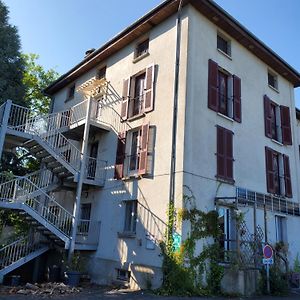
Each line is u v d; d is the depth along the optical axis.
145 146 13.01
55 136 14.63
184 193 11.27
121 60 16.27
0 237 16.50
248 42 15.73
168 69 13.38
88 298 9.51
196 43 13.31
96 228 14.27
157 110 13.23
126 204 13.47
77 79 19.61
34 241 13.91
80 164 13.94
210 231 11.53
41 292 10.27
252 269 11.52
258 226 13.82
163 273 10.84
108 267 13.05
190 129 12.07
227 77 14.88
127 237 12.70
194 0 13.31
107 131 15.56
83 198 15.71
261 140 15.60
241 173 13.88
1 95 19.23
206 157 12.46
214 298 10.09
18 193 13.91
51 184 14.98
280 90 18.14
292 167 17.30
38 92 27.34
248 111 15.24
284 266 14.09
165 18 14.33
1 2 21.30
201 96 12.91
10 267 12.61
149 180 12.56
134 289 11.49
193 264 10.80
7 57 20.64
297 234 15.98
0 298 9.09
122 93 15.38
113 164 14.54
